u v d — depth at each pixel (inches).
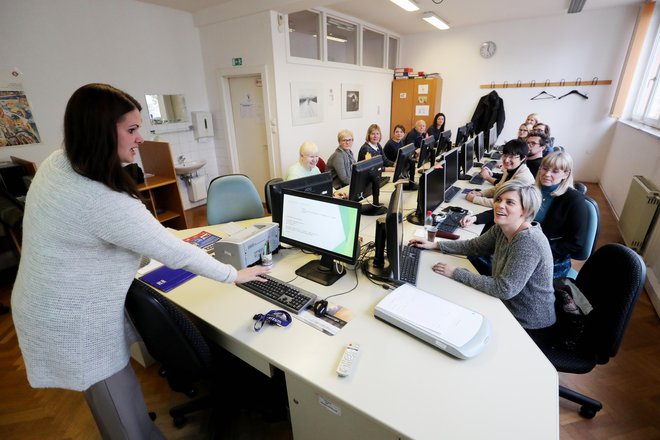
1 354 85.0
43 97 130.2
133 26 153.5
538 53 226.1
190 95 182.9
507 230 57.4
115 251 40.5
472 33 241.8
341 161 135.3
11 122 123.5
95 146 35.4
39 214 36.7
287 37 165.9
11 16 119.5
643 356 79.4
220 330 49.3
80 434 63.7
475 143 166.7
